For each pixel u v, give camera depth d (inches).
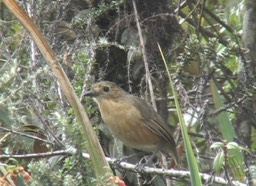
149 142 461.7
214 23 600.1
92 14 445.1
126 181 440.1
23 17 280.8
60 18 446.0
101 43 426.3
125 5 473.4
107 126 460.8
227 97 508.1
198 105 383.2
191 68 475.8
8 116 375.6
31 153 398.9
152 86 462.6
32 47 382.3
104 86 455.5
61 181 269.1
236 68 532.7
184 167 502.6
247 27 512.7
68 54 414.9
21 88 332.5
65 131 280.7
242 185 333.4
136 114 454.9
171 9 503.5
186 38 493.7
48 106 390.3
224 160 306.3
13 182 271.7
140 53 459.8
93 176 278.2
